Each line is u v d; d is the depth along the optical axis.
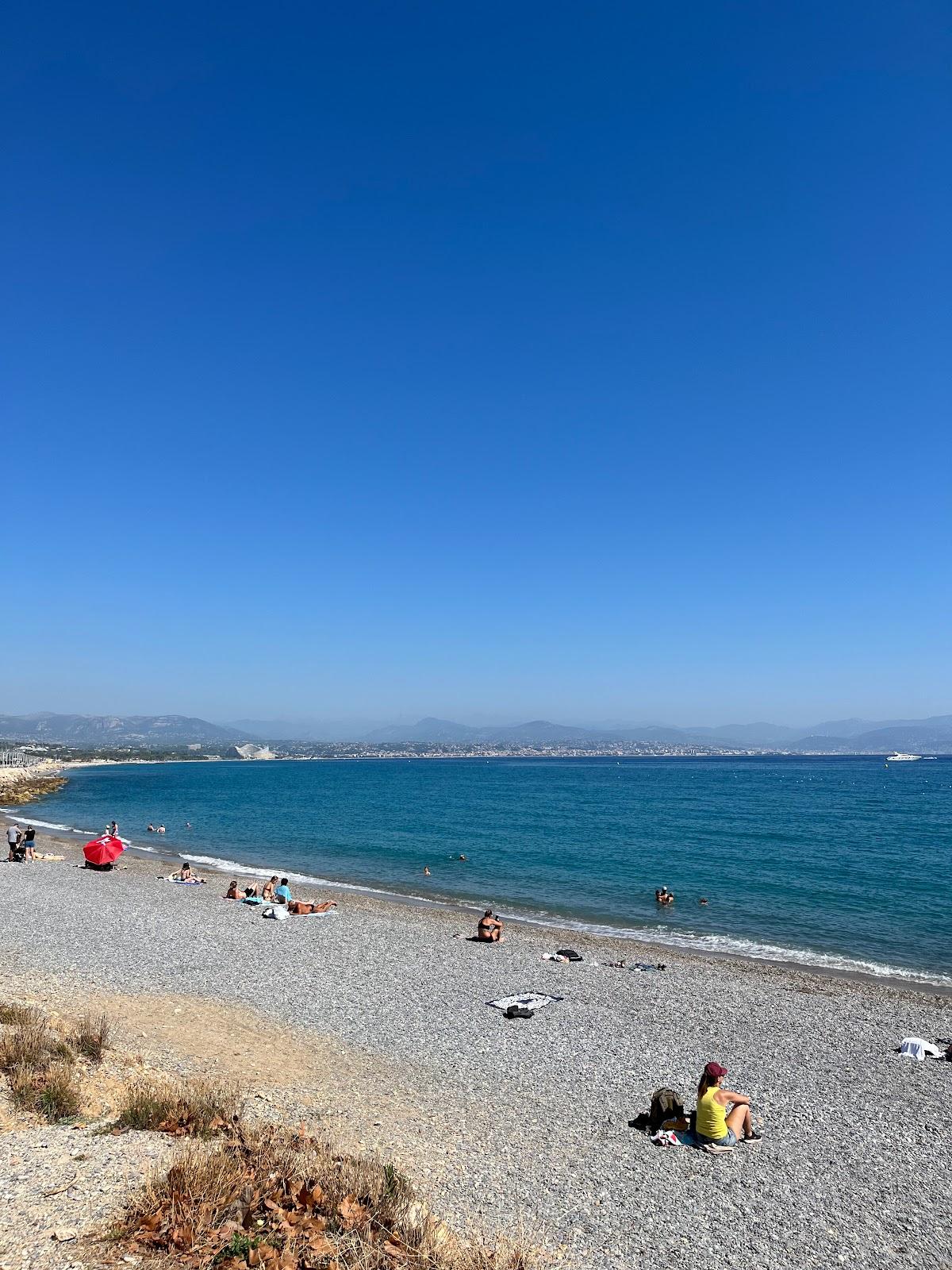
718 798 100.75
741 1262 8.71
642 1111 12.87
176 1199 7.54
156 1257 6.69
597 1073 14.53
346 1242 7.33
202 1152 8.89
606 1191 10.09
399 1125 11.72
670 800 96.06
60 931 24.61
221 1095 11.38
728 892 35.72
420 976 21.00
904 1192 10.41
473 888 36.72
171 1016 16.59
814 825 65.56
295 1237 7.23
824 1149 11.62
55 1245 6.73
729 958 24.56
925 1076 14.84
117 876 37.00
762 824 66.25
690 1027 17.42
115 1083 11.30
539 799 99.31
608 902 33.50
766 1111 13.01
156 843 52.22
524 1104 12.98
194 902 30.73
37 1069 11.23
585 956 24.09
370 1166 9.09
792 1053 15.95
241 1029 16.06
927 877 39.50
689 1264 8.61
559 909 32.19
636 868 42.28
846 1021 18.23
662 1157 11.18
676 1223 9.42
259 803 89.81
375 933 26.30
